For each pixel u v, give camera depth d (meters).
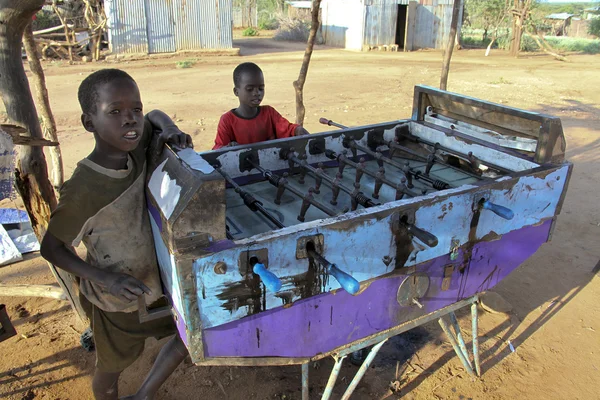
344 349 2.17
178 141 1.92
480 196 2.25
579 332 3.32
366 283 2.07
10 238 4.34
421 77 14.22
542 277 3.99
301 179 2.86
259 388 2.79
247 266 1.73
